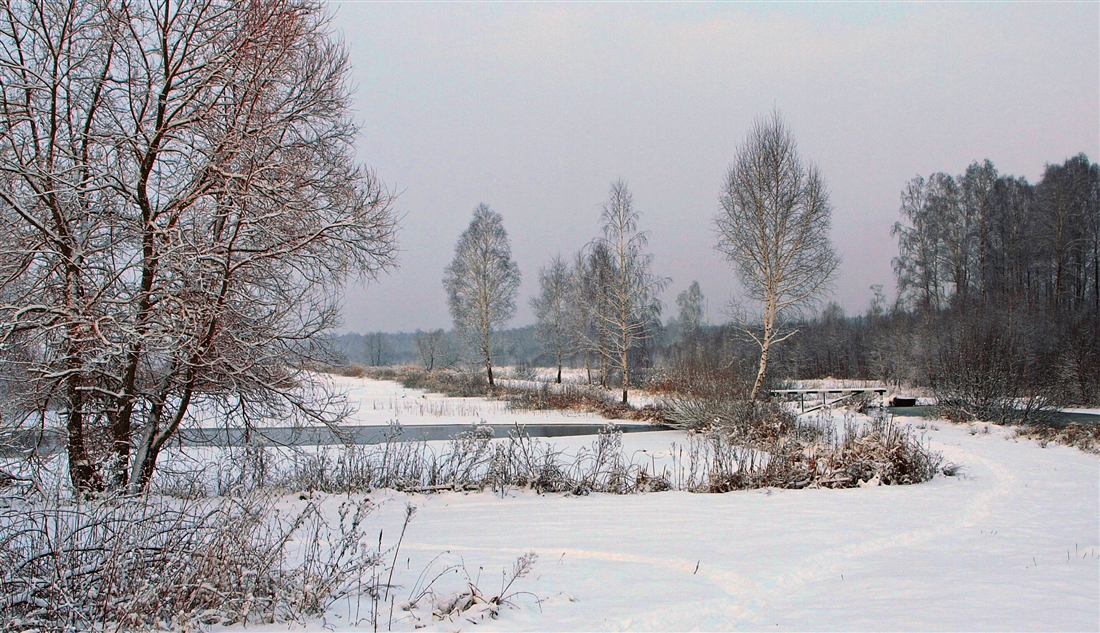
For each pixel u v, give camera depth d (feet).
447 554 22.26
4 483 21.26
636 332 118.21
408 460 40.91
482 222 132.98
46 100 28.81
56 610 13.71
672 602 16.15
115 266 28.76
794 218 77.41
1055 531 26.22
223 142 29.14
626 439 67.62
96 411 29.50
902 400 95.45
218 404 32.71
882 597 16.31
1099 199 136.36
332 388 35.91
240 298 29.76
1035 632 12.87
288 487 35.76
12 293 27.48
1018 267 135.33
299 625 14.65
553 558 21.63
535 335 184.34
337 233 31.27
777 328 81.41
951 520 28.45
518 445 44.68
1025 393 74.18
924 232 138.72
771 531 25.85
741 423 61.16
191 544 16.20
